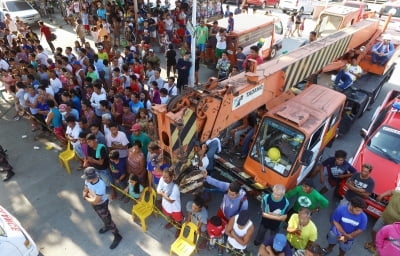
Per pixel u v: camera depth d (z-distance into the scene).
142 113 7.00
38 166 7.82
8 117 9.93
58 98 8.79
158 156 5.70
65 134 7.77
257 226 6.24
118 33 15.41
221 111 4.13
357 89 8.94
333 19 11.54
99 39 13.33
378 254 5.08
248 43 12.27
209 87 4.05
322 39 6.80
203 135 4.05
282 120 5.50
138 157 6.15
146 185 6.73
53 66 9.90
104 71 10.30
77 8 17.50
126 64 9.68
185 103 3.68
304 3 21.44
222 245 5.45
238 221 4.80
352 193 5.64
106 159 6.39
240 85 4.41
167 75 12.08
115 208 6.62
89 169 5.01
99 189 5.17
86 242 5.91
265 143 5.84
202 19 16.28
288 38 17.52
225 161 6.18
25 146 8.56
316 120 5.63
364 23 8.70
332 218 5.27
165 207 5.63
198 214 5.36
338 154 6.02
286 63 5.23
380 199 5.82
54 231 6.12
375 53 9.45
